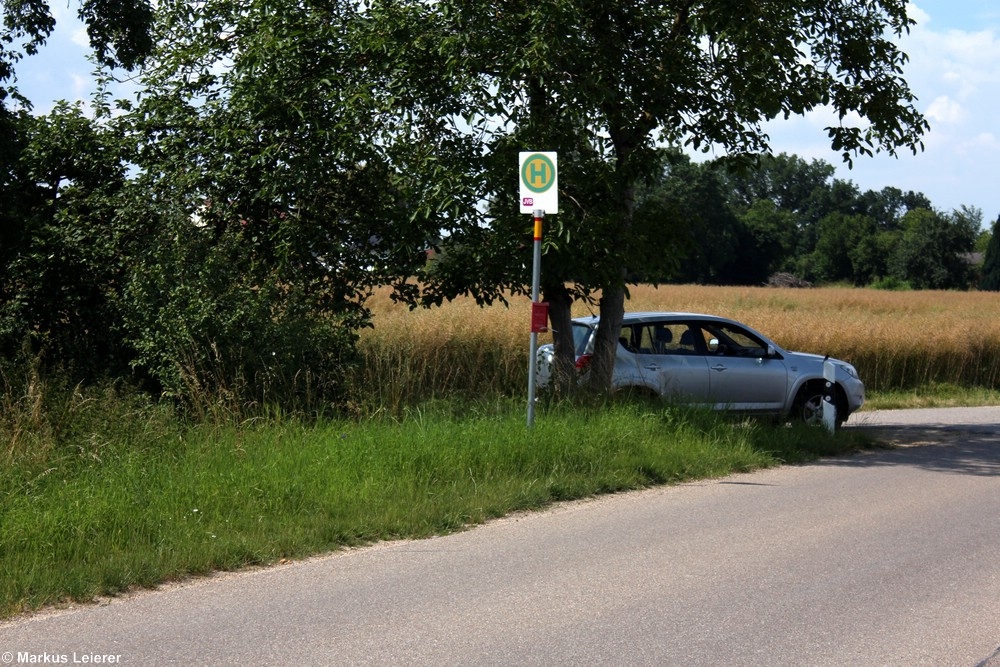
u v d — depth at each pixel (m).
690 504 8.88
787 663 4.95
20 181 13.46
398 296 13.65
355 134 12.32
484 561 6.84
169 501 7.57
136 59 15.05
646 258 12.53
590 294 13.61
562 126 12.32
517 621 5.55
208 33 13.58
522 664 4.89
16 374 10.83
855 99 13.66
